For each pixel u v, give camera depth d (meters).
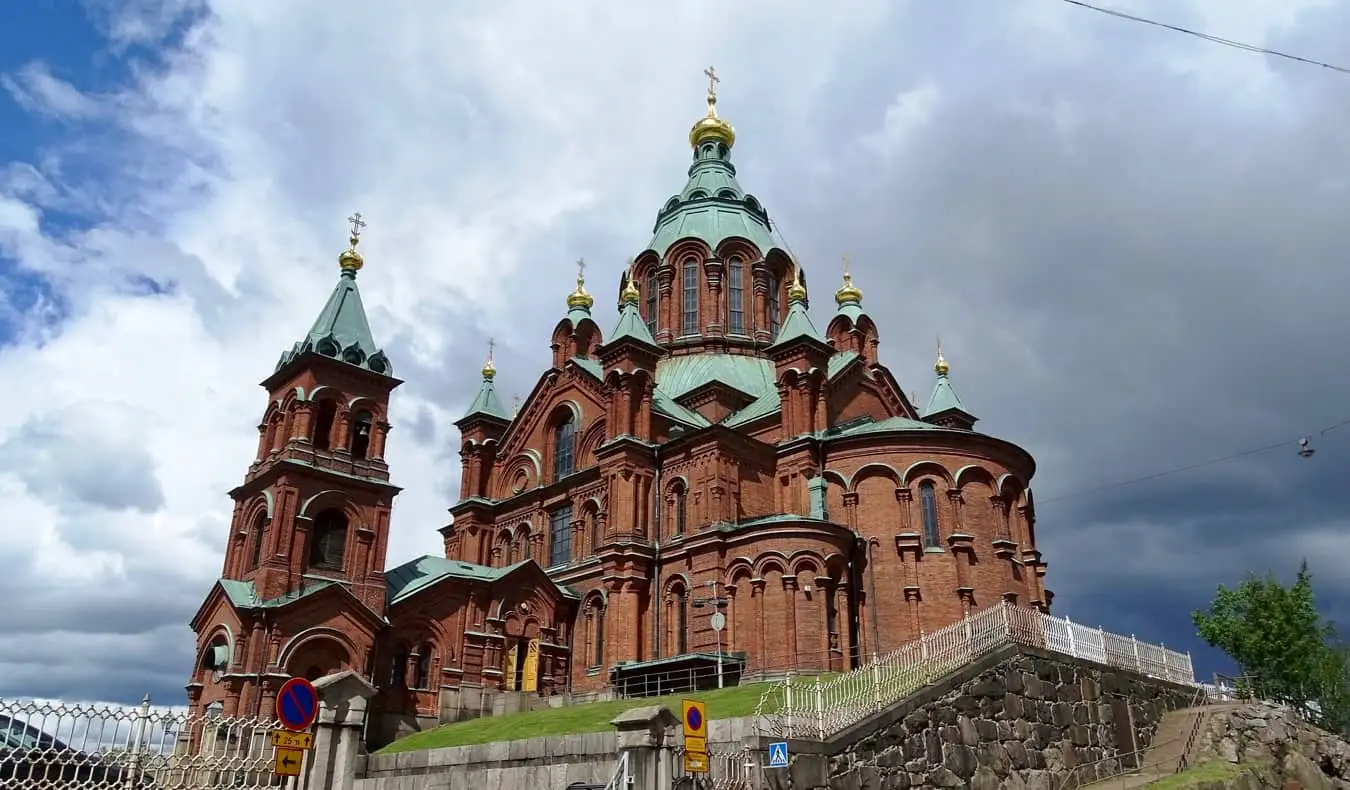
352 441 53.53
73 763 18.23
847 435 52.62
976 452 51.91
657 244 77.38
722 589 49.06
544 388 65.44
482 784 29.03
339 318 55.81
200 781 20.38
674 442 54.25
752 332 72.25
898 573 49.53
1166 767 35.62
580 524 58.38
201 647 47.97
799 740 23.33
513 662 52.22
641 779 20.16
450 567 53.97
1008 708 31.22
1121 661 38.66
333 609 47.62
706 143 82.19
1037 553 53.75
